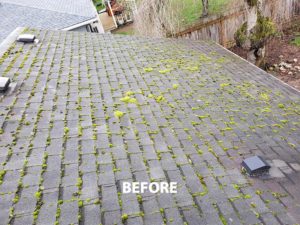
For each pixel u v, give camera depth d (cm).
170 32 1334
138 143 373
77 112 422
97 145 354
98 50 734
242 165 353
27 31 752
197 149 383
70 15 1692
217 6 1775
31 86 475
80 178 296
